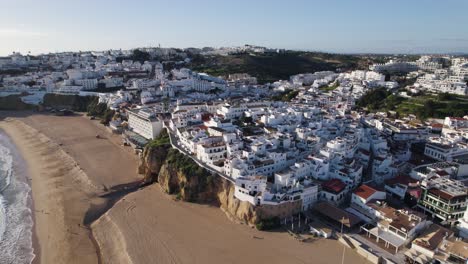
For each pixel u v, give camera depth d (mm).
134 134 178500
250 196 93750
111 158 151750
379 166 114125
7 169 142500
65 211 107188
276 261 78938
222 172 109688
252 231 90938
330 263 77562
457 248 74750
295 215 96062
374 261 76938
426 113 180125
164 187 117625
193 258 81188
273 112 168875
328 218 92500
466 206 90000
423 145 141875
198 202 108625
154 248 85688
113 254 85562
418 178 108312
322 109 185000
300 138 137875
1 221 101938
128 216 101750
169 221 98125
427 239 78938
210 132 140500
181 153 122500
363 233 87250
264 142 123750
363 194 96312
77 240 92375
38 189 123438
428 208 93875
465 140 141000
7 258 85625
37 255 86938
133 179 130625
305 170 108812
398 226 82438
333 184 102312
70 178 132125
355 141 133375
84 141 176000
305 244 84562
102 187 123562
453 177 110312
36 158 155000
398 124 159875
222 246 85375
